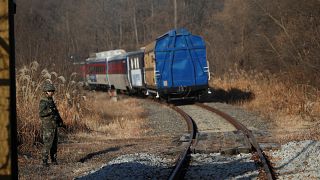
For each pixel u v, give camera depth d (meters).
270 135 17.66
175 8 72.25
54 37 28.62
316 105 23.94
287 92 28.73
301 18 34.44
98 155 15.10
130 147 16.50
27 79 18.47
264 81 36.50
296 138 16.28
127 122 23.95
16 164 5.87
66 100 22.00
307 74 29.44
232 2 62.03
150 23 106.19
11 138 5.67
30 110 17.56
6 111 5.60
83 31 110.06
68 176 12.05
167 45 32.44
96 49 104.19
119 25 116.81
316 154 12.84
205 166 12.29
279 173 11.30
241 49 54.62
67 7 118.12
